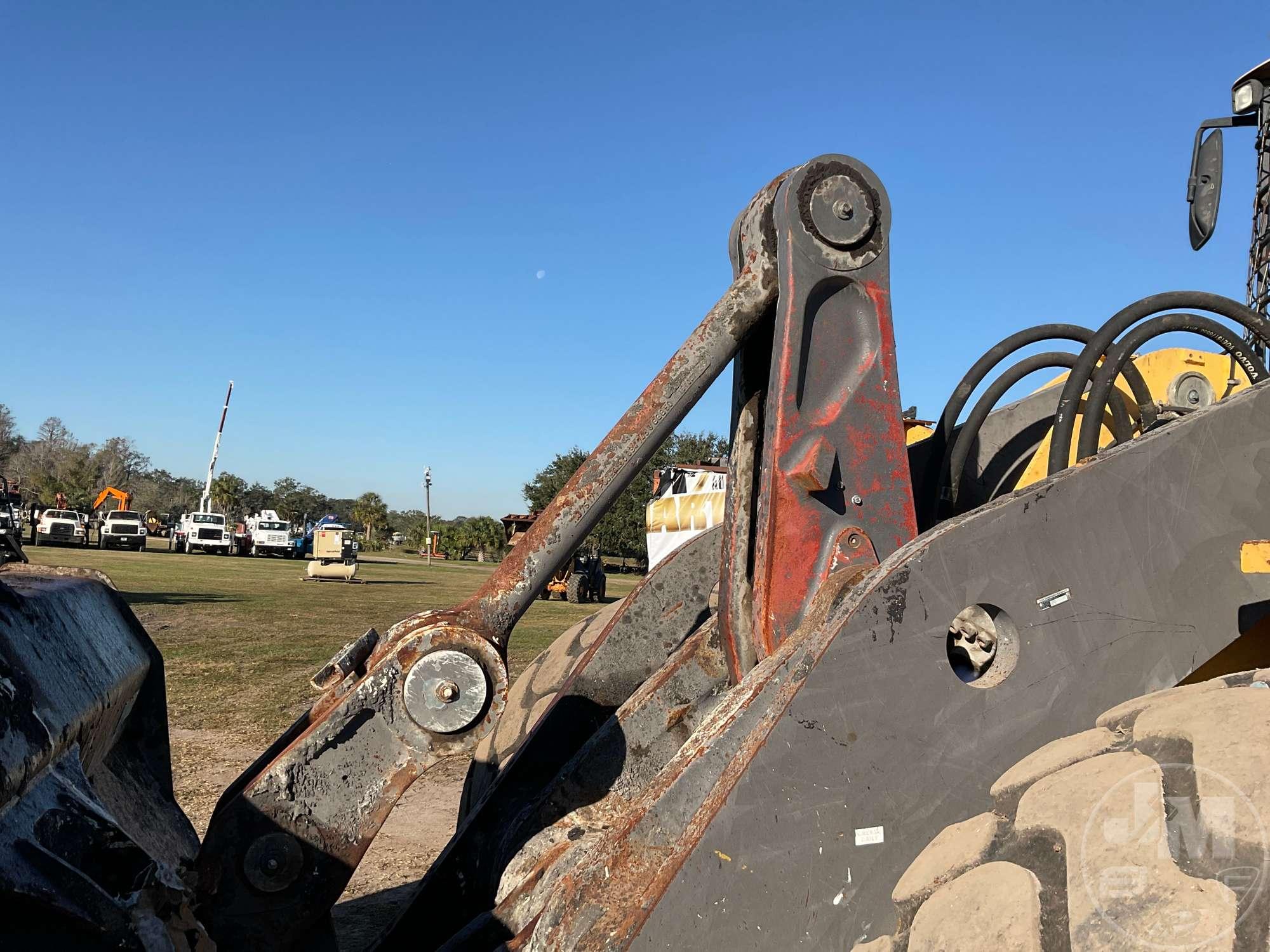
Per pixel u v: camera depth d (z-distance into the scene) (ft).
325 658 34.91
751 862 5.09
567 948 5.07
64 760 5.56
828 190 7.26
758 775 5.16
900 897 5.24
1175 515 6.01
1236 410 6.23
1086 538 5.84
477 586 97.25
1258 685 5.28
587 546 95.81
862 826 5.27
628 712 7.90
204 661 33.71
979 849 5.16
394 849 14.62
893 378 7.31
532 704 10.92
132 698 7.50
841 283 7.29
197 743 21.07
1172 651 5.92
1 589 5.93
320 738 6.23
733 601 7.38
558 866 6.36
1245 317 8.63
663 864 5.09
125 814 6.90
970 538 5.63
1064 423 8.34
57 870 4.62
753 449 7.64
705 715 7.91
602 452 6.93
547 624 52.19
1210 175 10.17
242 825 6.15
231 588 77.10
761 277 7.32
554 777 8.05
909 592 5.50
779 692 5.37
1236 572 6.07
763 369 7.75
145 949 4.70
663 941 4.92
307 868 6.19
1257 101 9.95
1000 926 4.79
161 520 325.01
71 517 155.22
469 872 8.38
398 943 8.27
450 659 6.33
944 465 9.70
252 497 383.65
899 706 5.41
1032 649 5.65
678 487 61.57
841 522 7.11
